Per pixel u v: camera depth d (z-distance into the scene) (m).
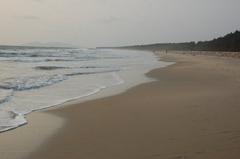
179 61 47.28
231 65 34.16
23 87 15.02
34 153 6.08
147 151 5.92
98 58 54.97
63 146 6.48
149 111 9.59
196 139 6.46
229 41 100.12
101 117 9.09
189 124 7.71
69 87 15.96
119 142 6.59
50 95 13.31
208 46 118.75
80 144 6.57
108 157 5.72
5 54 50.34
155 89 15.23
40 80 17.88
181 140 6.46
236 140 6.27
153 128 7.55
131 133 7.23
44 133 7.48
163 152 5.82
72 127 8.02
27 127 8.05
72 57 53.22
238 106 9.74
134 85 17.11
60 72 24.09
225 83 17.08
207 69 28.38
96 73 24.25
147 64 38.97
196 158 5.42
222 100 10.88
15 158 5.82
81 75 22.38
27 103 11.37
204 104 10.20
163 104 10.63
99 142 6.66
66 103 11.50
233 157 5.37
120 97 12.88
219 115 8.53
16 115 9.35
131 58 59.44
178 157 5.52
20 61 36.44
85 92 14.41
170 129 7.37
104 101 11.88
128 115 9.21
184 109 9.56
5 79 17.52
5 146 6.51
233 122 7.71
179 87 15.77
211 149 5.82
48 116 9.33
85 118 9.03
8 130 7.74
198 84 16.94
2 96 12.39
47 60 40.88
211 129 7.14
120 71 26.84
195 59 53.12
